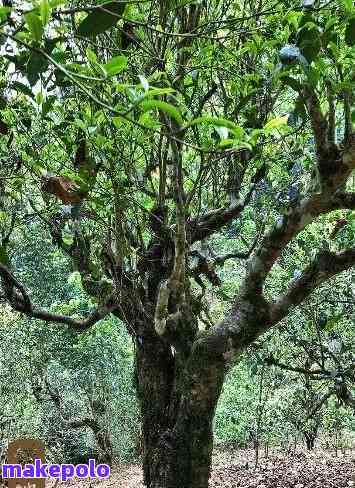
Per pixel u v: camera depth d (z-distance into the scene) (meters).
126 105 2.42
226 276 8.10
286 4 2.56
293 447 14.26
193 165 4.91
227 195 4.93
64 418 12.48
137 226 4.37
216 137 2.81
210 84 3.97
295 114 2.43
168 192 4.46
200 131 3.86
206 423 3.92
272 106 3.88
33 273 10.67
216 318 7.04
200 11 3.37
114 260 4.34
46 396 11.97
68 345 11.12
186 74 3.24
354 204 3.46
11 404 10.68
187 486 3.88
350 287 6.66
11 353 10.71
